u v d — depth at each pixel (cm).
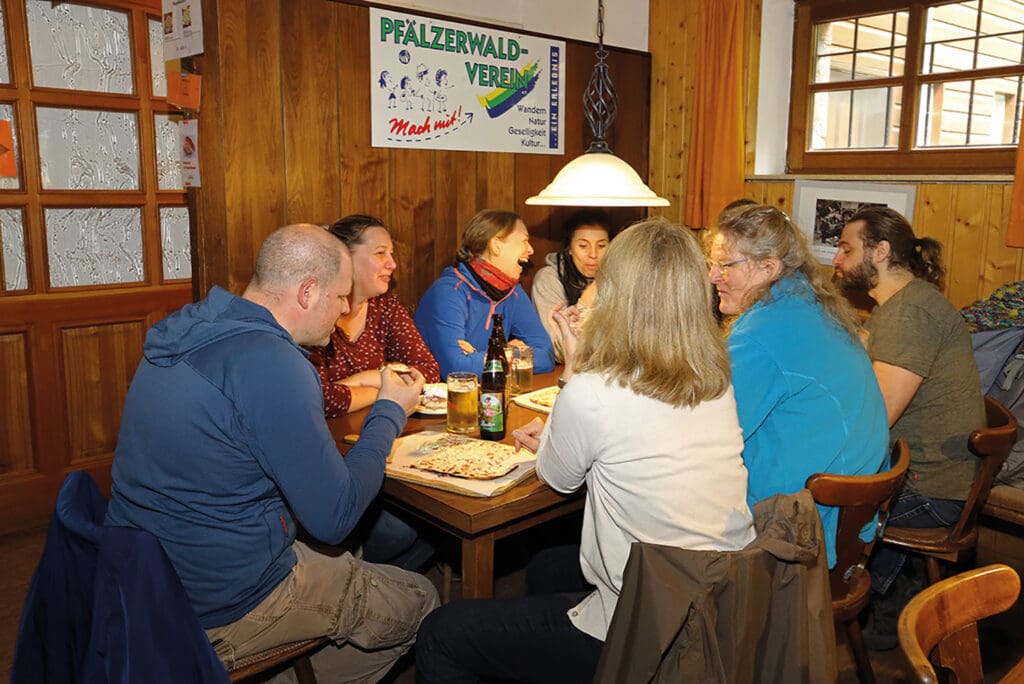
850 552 165
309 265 150
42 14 286
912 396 205
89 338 311
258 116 251
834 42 338
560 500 162
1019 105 283
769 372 158
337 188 274
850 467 162
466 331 267
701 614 114
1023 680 99
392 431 165
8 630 237
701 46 347
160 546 121
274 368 138
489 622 147
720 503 132
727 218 174
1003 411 212
